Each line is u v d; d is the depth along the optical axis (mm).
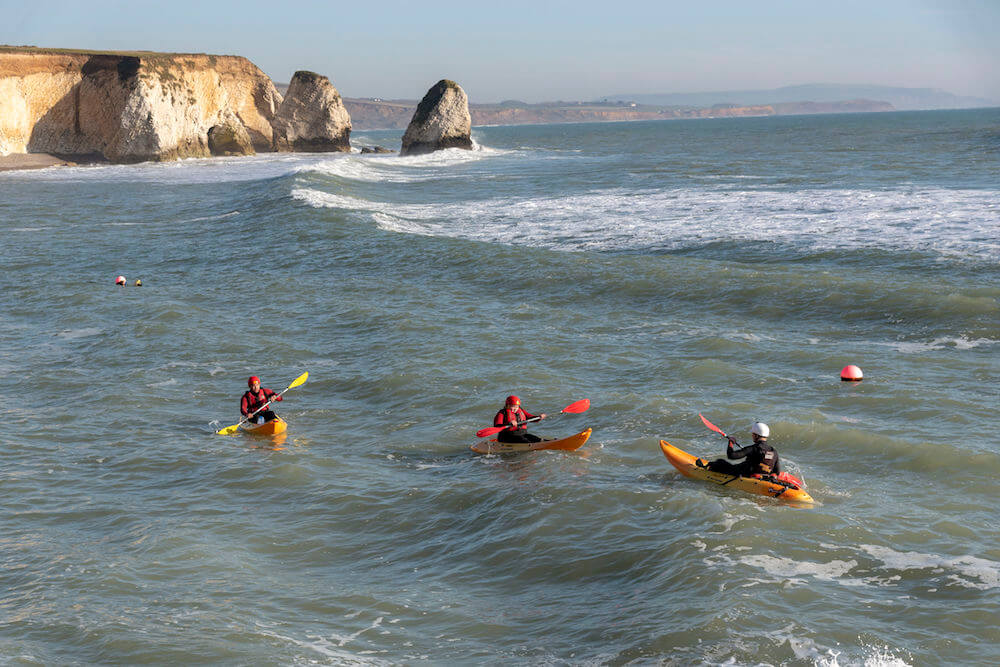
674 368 17750
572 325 21578
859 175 53188
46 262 33625
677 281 24812
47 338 22141
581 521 10828
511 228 36719
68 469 13562
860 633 7859
